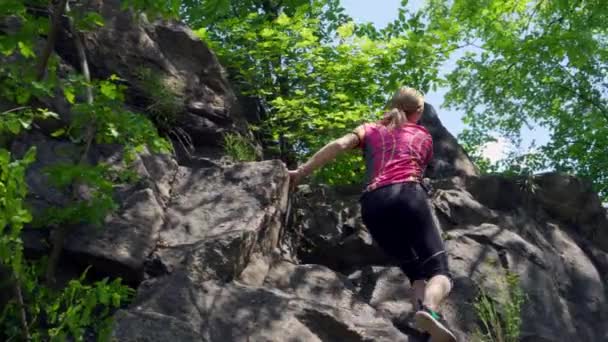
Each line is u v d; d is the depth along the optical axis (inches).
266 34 367.9
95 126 226.8
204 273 221.9
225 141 310.5
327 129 361.1
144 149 257.9
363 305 240.7
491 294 264.7
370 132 173.9
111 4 311.3
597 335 290.5
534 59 510.6
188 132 305.3
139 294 210.4
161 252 227.6
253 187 256.7
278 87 379.9
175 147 293.7
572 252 316.2
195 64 322.0
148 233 230.1
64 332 191.3
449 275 159.0
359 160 351.9
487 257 281.3
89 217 213.0
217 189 256.2
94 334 210.5
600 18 507.5
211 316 207.9
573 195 333.1
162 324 195.6
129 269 221.6
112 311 216.4
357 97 391.5
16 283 191.5
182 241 233.9
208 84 322.3
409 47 390.0
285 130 357.1
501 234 296.2
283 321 212.7
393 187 164.2
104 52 297.0
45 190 231.3
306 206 293.7
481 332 253.3
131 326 193.0
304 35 372.5
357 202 301.1
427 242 160.9
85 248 220.7
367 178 169.2
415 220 161.6
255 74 376.5
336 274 254.2
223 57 377.1
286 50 375.9
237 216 244.7
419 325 149.3
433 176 354.3
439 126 377.1
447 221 300.4
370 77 388.5
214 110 314.3
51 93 207.3
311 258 283.6
